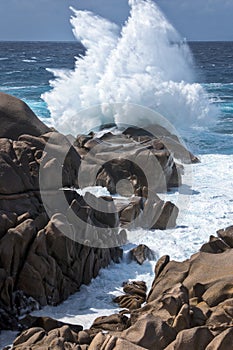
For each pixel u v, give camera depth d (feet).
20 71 300.40
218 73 294.66
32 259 49.39
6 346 42.83
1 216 50.88
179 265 49.55
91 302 51.03
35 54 523.70
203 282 46.68
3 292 47.98
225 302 42.47
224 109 162.71
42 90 205.77
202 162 98.73
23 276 49.16
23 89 208.95
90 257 54.24
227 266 48.32
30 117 66.33
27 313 48.47
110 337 36.01
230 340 35.94
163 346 37.60
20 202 54.13
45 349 37.32
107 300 51.52
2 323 46.60
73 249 52.54
